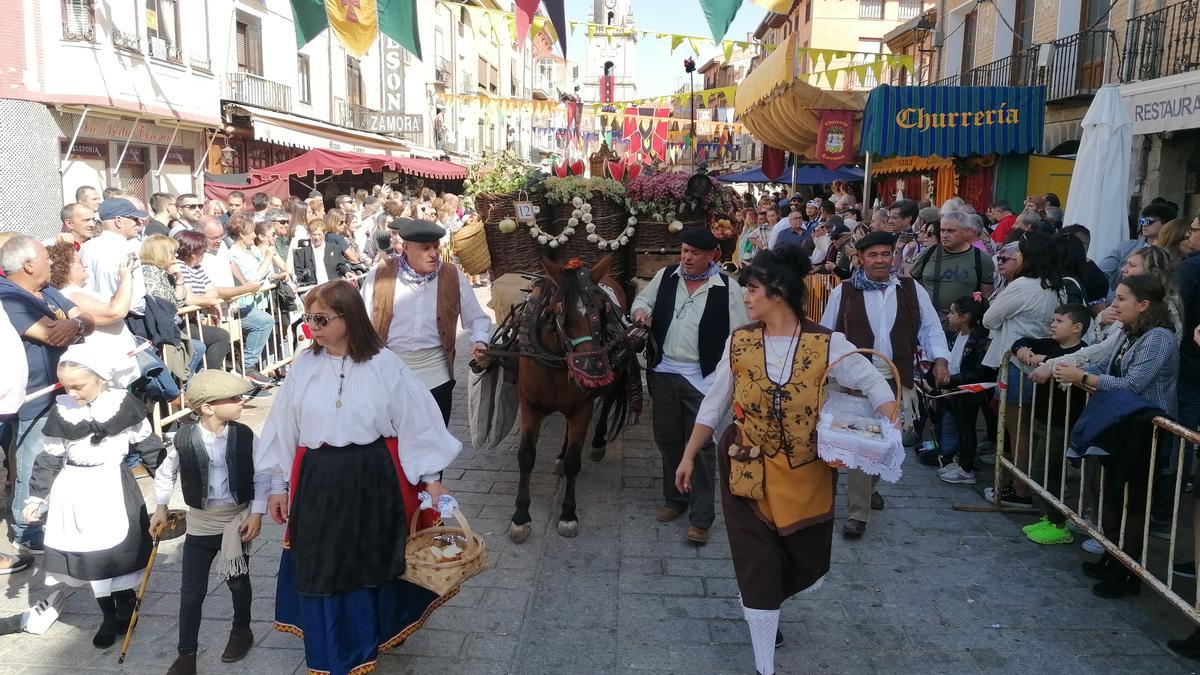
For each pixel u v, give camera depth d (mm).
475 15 10484
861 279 5195
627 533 5195
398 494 3395
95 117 17391
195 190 20969
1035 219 7844
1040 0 16172
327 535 3248
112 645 3891
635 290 6859
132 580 3883
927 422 7059
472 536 3373
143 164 19141
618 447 6863
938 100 10039
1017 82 16828
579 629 4074
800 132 12758
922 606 4273
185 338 7039
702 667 3754
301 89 26219
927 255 6773
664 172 6871
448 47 36375
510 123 43469
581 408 5016
